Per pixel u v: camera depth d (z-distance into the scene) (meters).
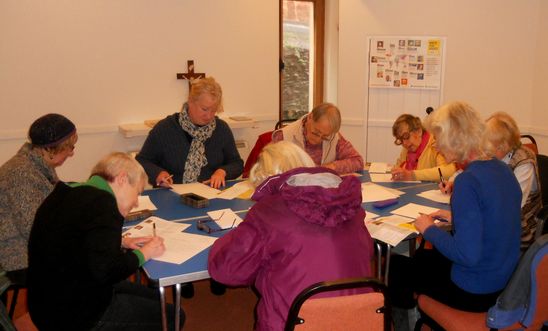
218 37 4.28
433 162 2.89
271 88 4.68
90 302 1.57
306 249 1.39
